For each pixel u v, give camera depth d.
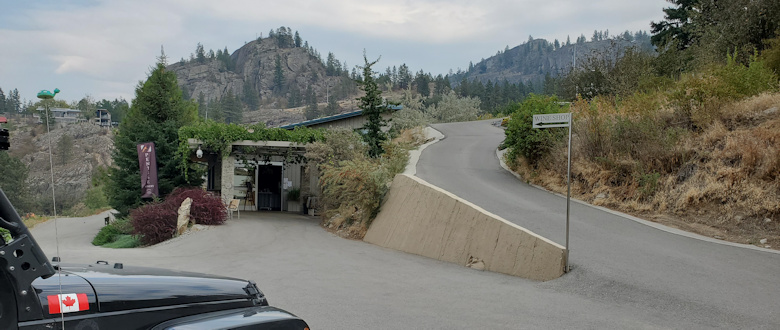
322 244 16.33
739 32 26.41
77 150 95.31
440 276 10.93
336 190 19.98
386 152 24.86
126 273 3.19
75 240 27.64
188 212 20.95
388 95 46.84
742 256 11.47
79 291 2.69
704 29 31.19
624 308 8.20
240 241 17.39
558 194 19.30
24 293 2.41
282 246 15.95
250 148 26.75
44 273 2.48
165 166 30.75
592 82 33.56
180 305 3.10
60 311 2.56
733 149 15.53
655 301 8.55
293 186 32.47
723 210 14.45
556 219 15.09
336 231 19.61
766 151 14.62
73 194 57.50
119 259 13.31
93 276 2.93
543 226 14.17
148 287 3.02
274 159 32.16
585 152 19.77
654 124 18.75
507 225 11.75
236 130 25.23
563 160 20.27
